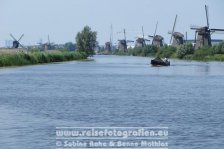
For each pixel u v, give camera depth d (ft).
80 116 245.24
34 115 247.29
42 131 200.44
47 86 426.92
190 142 181.98
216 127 214.48
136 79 535.60
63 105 289.74
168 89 409.69
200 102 313.53
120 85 447.83
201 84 470.39
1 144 175.11
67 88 409.08
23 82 469.57
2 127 209.26
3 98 324.80
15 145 173.88
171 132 202.08
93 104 295.69
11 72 622.95
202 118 242.17
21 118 236.43
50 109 270.87
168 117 244.83
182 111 268.00
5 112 257.96
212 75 621.31
